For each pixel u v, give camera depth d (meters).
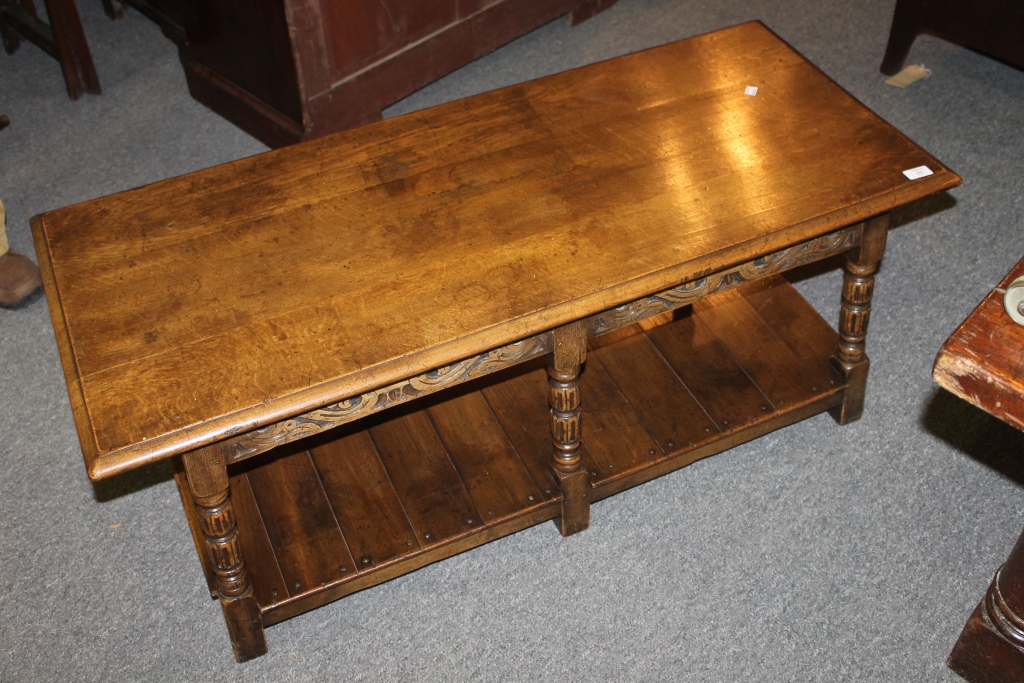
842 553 2.28
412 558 2.14
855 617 2.17
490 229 2.01
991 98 3.46
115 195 2.13
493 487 2.25
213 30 3.24
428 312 1.85
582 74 2.40
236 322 1.86
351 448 2.35
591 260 1.93
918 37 3.74
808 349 2.51
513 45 3.80
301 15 2.94
